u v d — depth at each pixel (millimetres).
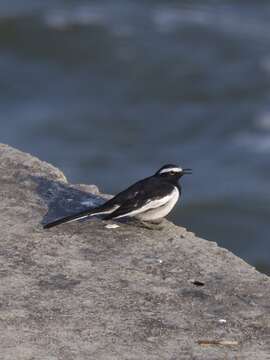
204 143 45812
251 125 47719
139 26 62750
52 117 48312
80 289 10023
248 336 9375
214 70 55750
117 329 9320
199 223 35781
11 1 66000
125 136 46469
